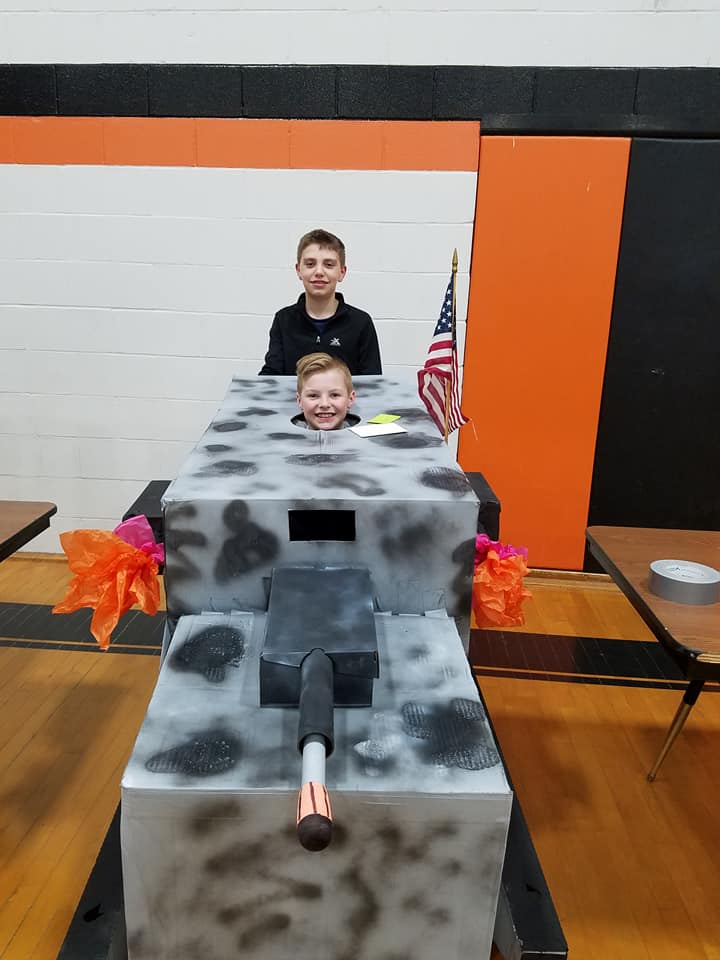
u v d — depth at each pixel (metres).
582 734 2.36
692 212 2.99
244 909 0.99
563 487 3.33
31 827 1.91
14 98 3.01
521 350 3.19
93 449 3.41
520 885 1.45
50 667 2.62
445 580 1.23
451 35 2.89
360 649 1.01
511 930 1.38
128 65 2.96
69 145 3.04
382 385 2.07
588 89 2.89
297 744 0.94
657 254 3.04
